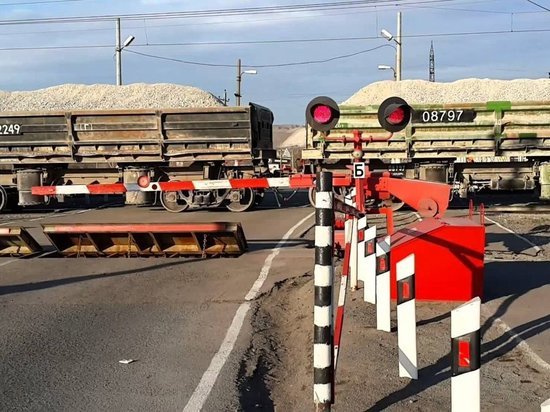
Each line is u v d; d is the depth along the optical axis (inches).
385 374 205.8
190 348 250.1
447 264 291.7
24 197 841.5
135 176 824.3
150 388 207.6
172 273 397.1
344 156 772.0
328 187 161.8
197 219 713.6
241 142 808.3
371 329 255.0
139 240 454.0
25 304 323.3
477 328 135.2
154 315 300.4
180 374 220.5
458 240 291.1
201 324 284.5
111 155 829.2
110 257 454.3
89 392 204.7
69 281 376.8
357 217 289.1
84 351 247.0
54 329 277.4
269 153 861.8
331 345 165.0
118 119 821.9
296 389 204.5
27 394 203.5
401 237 300.2
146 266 419.5
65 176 855.1
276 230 599.8
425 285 293.3
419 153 770.8
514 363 216.1
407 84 1546.5
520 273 365.1
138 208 885.8
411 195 349.4
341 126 768.3
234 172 815.7
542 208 724.0
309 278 378.0
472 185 778.2
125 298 335.0
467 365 136.3
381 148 770.2
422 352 226.4
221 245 455.2
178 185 432.5
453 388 138.3
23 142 838.5
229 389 206.1
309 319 282.2
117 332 272.5
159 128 812.6
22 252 465.4
